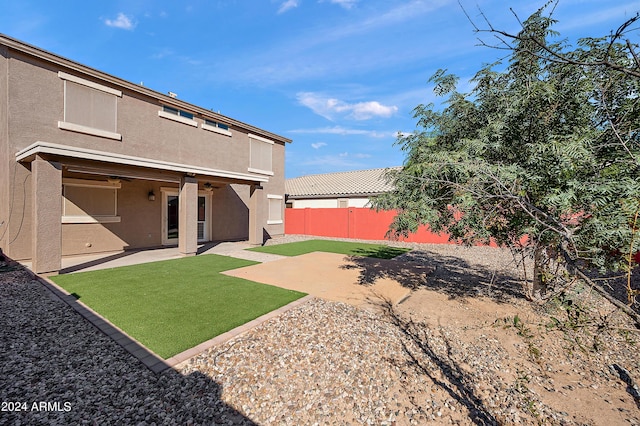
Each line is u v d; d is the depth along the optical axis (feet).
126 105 37.06
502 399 10.50
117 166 30.58
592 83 12.94
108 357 12.29
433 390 10.82
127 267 29.19
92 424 8.65
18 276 24.26
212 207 51.16
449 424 9.16
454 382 11.35
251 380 11.03
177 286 22.70
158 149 40.83
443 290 23.27
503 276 28.09
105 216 37.19
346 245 51.42
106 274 25.94
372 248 47.78
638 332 9.03
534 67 13.74
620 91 12.71
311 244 52.16
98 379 10.80
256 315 17.02
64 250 33.65
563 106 14.30
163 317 16.42
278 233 64.08
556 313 16.76
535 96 13.76
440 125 18.90
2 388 10.14
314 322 16.38
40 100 29.63
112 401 9.66
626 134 11.71
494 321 16.94
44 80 29.91
